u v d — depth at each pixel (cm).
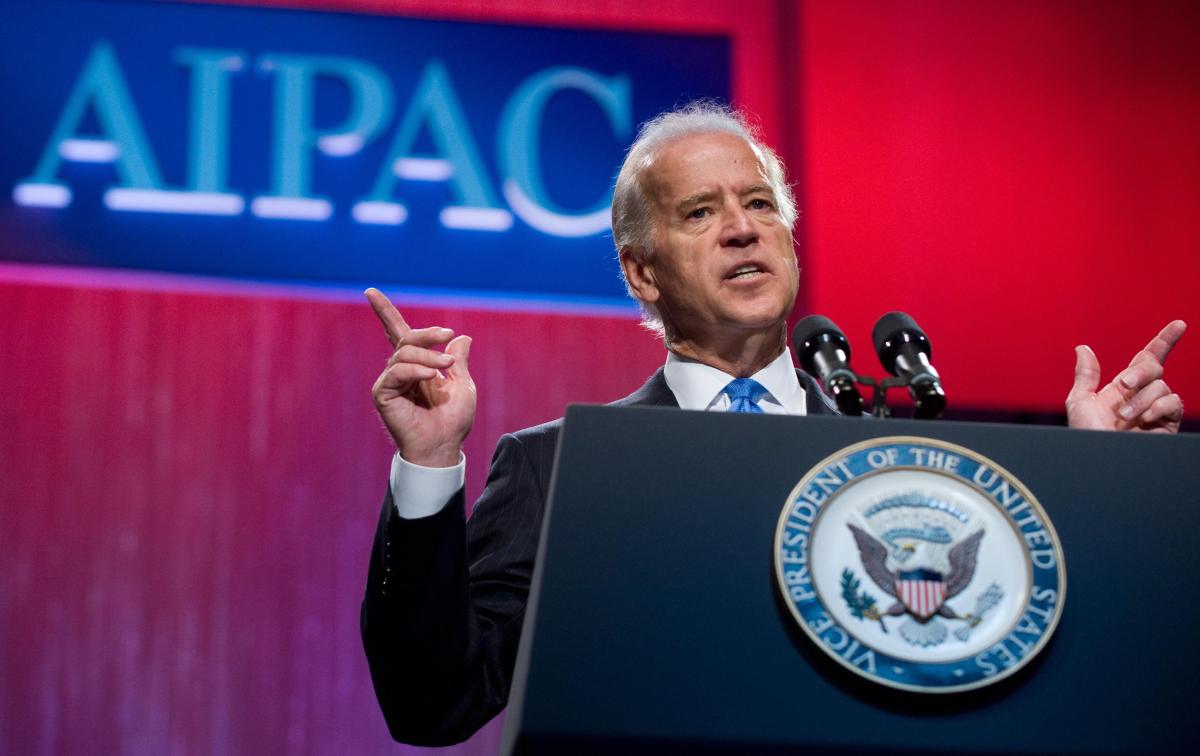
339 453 1100
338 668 1073
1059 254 1167
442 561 366
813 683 245
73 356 1093
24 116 1122
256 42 1152
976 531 257
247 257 1120
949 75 1192
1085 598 256
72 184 1117
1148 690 247
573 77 1176
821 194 1158
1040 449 273
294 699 1066
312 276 1122
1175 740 243
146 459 1084
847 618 248
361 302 1122
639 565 256
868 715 242
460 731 394
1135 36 1212
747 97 1179
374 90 1155
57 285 1101
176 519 1079
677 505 262
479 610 410
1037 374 1145
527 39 1177
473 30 1174
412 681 376
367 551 1088
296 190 1130
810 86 1180
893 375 359
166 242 1116
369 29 1165
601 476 265
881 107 1182
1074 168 1184
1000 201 1171
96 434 1084
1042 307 1157
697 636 248
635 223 471
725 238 446
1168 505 268
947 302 1148
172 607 1067
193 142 1131
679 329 464
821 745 239
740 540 259
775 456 269
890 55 1192
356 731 1066
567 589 252
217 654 1064
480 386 1119
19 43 1131
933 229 1160
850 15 1198
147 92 1136
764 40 1191
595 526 260
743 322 441
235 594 1073
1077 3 1216
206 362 1103
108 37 1140
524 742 239
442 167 1149
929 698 243
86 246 1109
